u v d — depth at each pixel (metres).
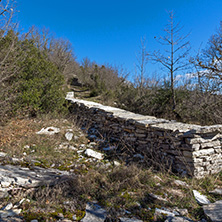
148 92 10.44
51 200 2.63
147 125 4.57
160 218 2.40
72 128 6.41
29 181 2.94
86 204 2.62
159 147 4.26
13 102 6.54
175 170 3.87
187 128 4.00
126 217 2.40
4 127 5.73
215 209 2.54
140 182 3.22
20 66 6.96
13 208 2.40
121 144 5.22
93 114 7.18
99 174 3.46
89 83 24.33
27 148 4.60
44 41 21.12
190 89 9.44
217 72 8.34
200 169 3.59
